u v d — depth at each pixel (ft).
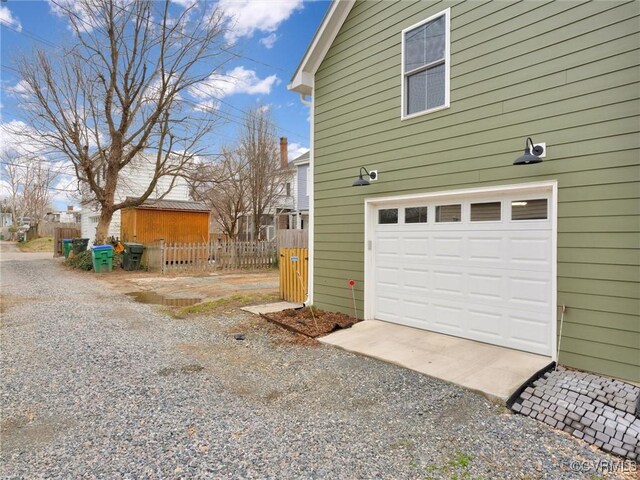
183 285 36.55
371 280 21.39
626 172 12.35
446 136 17.44
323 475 8.26
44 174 111.65
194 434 9.93
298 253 27.37
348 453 9.14
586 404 10.89
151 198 61.67
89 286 35.29
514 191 15.28
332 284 23.40
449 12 17.34
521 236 15.25
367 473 8.35
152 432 10.00
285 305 26.05
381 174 20.45
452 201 17.65
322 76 24.12
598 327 12.92
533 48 14.58
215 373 14.38
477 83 16.31
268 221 82.17
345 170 22.53
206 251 47.62
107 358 15.70
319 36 23.07
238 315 23.56
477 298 16.72
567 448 9.35
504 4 15.48
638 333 12.12
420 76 18.79
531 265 14.94
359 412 11.34
